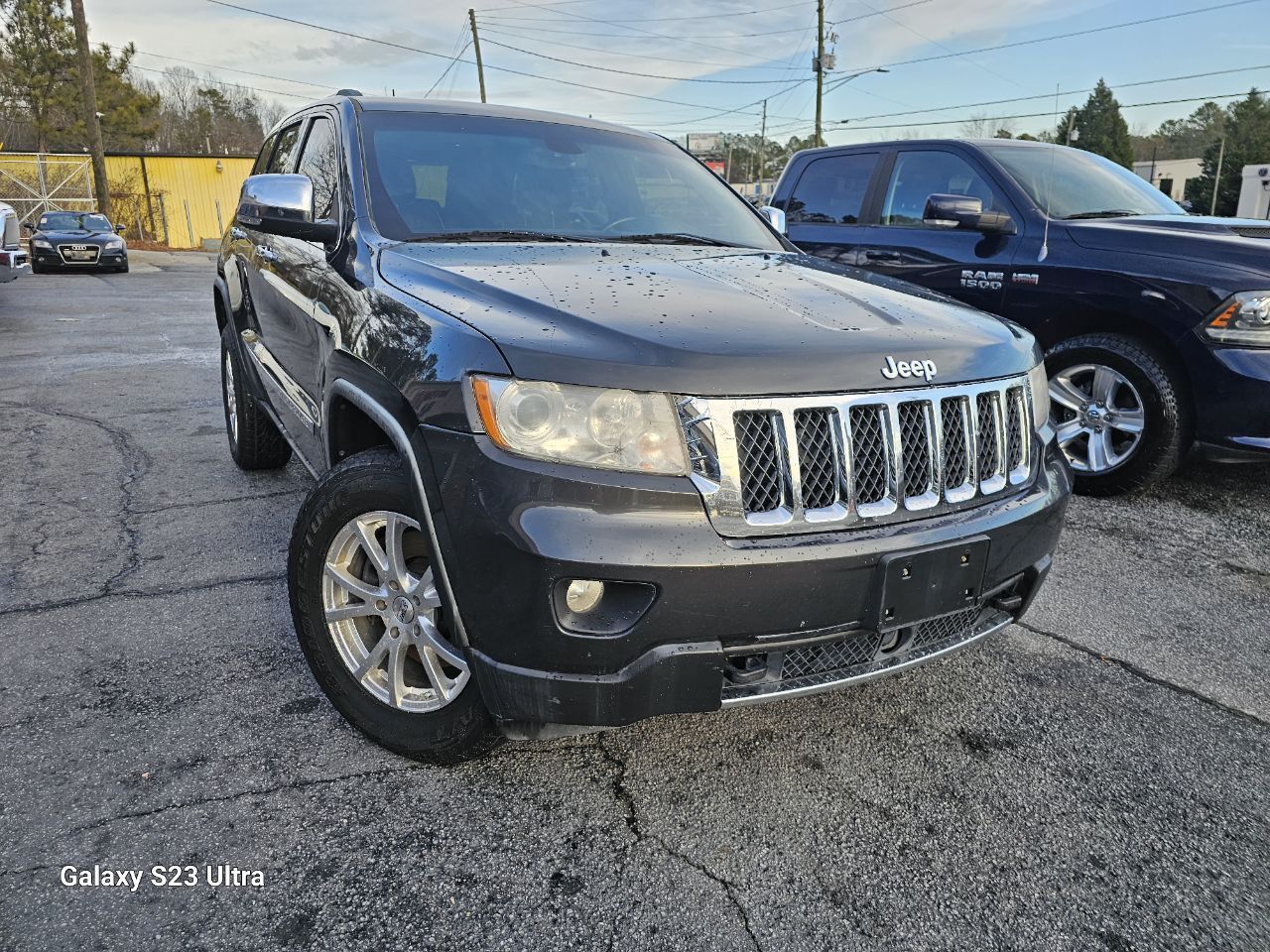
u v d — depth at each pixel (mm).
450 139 3307
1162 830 2213
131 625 3078
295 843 2059
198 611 3193
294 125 4137
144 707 2578
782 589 1882
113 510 4254
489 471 1863
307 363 3027
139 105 39406
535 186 3260
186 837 2064
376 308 2375
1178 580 3777
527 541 1812
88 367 8102
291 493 4543
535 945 1802
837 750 2506
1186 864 2098
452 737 2234
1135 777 2420
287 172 3924
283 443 4727
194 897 1886
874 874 2031
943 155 5617
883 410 2041
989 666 3016
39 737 2418
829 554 1912
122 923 1811
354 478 2270
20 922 1801
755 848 2102
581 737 2516
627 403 1849
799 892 1968
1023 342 2512
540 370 1869
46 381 7398
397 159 3125
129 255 28234
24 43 36562
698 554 1829
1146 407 4531
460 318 2094
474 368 1923
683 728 2584
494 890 1943
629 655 1859
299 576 2404
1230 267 4277
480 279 2316
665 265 2672
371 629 2434
